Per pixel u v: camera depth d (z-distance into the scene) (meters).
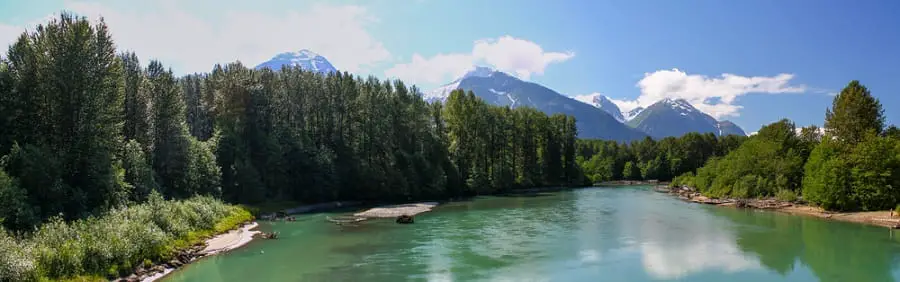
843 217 70.69
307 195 94.88
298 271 40.19
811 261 43.06
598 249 48.41
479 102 150.38
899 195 71.56
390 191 107.00
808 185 82.94
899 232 57.62
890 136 79.88
